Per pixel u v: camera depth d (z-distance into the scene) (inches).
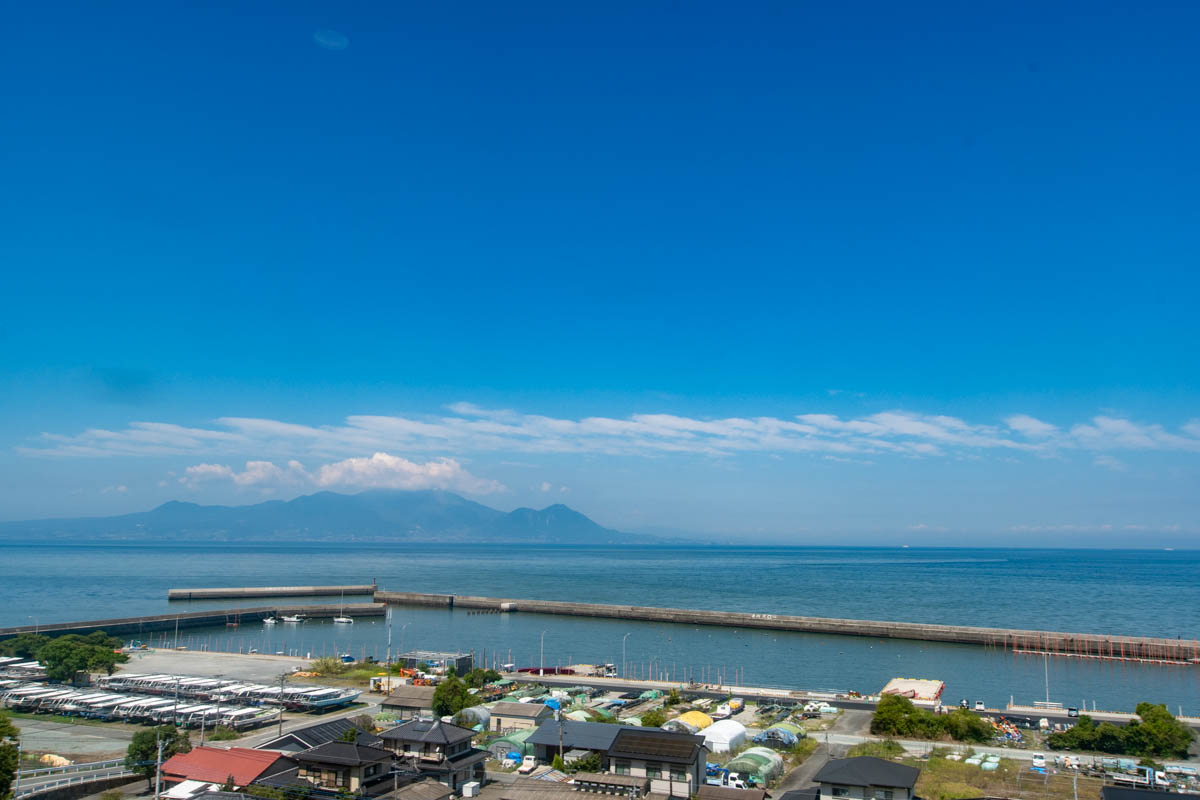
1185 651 7283.5
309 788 2465.6
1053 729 4057.6
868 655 7381.9
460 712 3769.7
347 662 6087.6
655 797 2610.7
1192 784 3070.9
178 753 2866.6
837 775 2554.1
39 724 3791.8
